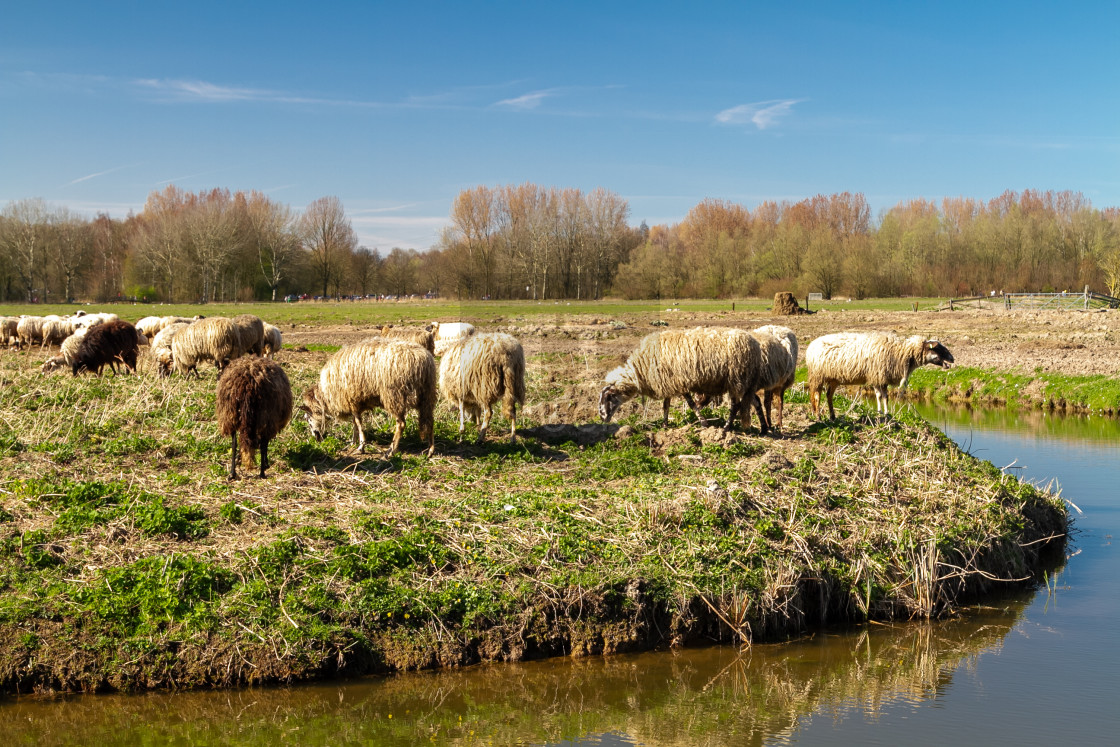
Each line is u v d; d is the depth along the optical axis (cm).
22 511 883
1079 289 8019
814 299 7525
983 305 5747
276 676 721
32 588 747
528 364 1797
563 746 680
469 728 704
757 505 984
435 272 10456
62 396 1425
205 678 711
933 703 745
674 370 1173
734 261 8425
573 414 1412
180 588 757
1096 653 839
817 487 1049
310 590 776
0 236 8812
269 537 848
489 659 773
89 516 865
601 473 1075
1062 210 9831
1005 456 1648
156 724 684
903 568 942
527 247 8688
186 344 1777
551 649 794
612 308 5316
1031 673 799
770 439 1228
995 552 1025
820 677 788
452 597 789
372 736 689
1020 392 2384
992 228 8588
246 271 9031
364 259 10806
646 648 817
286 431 1227
